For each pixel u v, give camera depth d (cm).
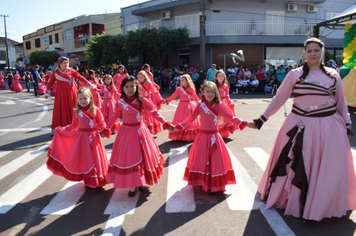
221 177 408
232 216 354
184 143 693
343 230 319
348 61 1105
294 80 343
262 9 2352
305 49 341
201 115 420
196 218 353
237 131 795
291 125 346
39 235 328
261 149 621
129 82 407
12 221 360
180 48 2489
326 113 330
